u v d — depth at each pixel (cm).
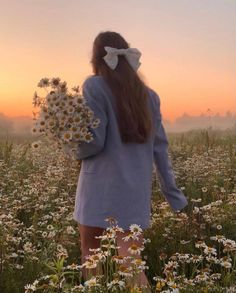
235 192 711
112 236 341
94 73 387
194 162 983
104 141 367
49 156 1057
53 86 357
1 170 869
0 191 709
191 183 780
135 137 370
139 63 383
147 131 374
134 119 368
